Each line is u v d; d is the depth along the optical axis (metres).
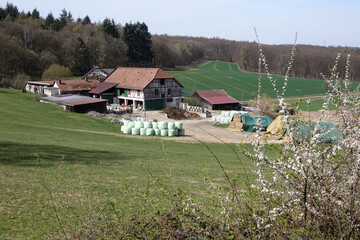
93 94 75.44
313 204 4.99
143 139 36.22
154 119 54.22
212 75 146.00
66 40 129.62
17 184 13.39
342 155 5.36
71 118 47.41
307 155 5.15
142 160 22.08
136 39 144.25
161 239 5.63
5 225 9.31
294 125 5.49
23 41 121.62
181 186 14.13
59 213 10.20
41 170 16.08
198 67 182.88
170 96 72.38
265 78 140.12
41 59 111.94
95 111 54.66
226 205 5.68
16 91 72.12
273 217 5.05
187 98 78.62
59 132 34.53
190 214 5.79
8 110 44.22
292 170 5.14
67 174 15.84
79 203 10.95
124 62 139.25
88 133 36.62
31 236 8.62
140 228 5.95
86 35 142.88
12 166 16.64
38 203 11.27
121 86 72.56
